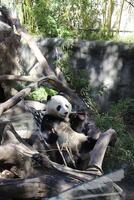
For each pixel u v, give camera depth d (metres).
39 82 5.16
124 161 5.16
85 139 4.57
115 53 7.41
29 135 4.82
